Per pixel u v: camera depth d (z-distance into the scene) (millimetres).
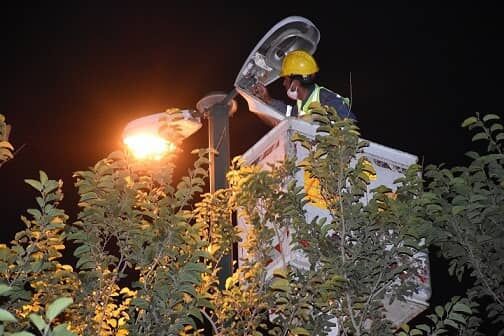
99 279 6000
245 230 7348
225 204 7012
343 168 5969
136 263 5945
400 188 6129
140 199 6305
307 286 6016
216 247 6840
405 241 5969
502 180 6383
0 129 6328
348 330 6070
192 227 5922
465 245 6402
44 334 3201
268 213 6727
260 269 6660
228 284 6586
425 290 6836
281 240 6770
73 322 6094
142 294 5793
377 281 5938
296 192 6223
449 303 5797
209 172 7238
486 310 6496
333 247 6016
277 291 6176
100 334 6090
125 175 6219
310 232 6070
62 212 5781
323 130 6031
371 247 5961
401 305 6941
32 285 6008
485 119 6465
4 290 3350
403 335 5699
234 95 7566
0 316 3041
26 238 5953
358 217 5953
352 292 5906
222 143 7309
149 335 5758
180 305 5820
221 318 6496
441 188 6480
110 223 5941
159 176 6395
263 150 7398
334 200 6020
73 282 6109
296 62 7930
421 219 5961
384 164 7203
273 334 6141
